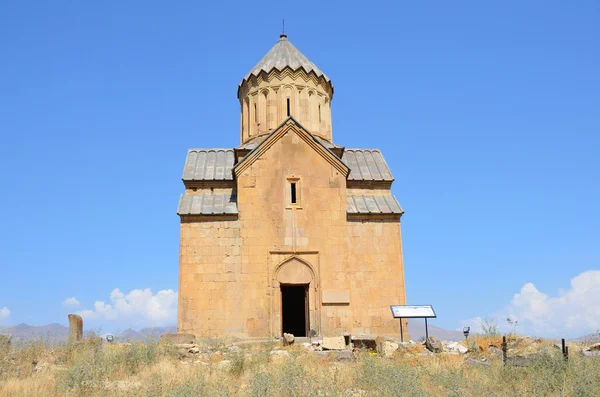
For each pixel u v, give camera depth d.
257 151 28.94
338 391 13.85
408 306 25.28
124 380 16.31
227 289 27.38
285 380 14.30
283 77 32.59
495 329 23.48
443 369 17.52
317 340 24.62
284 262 27.91
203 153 32.69
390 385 14.34
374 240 28.75
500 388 15.27
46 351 21.59
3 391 14.73
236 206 28.80
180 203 29.00
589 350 19.62
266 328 26.98
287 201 28.56
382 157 33.50
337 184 28.98
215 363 19.66
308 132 29.30
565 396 13.86
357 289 28.05
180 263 27.56
